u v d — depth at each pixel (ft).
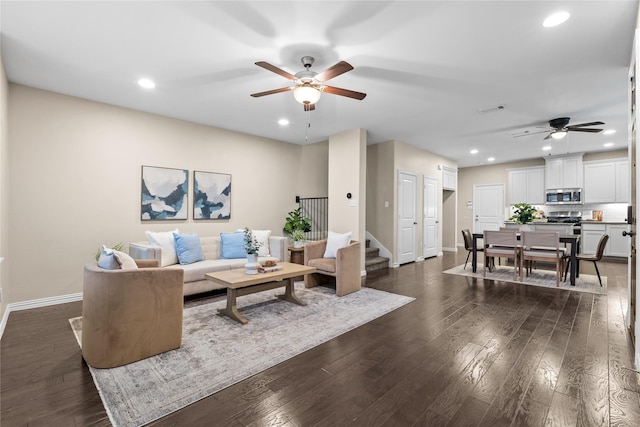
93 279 7.14
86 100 12.83
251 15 7.46
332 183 18.74
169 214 15.23
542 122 16.14
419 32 8.15
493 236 16.74
